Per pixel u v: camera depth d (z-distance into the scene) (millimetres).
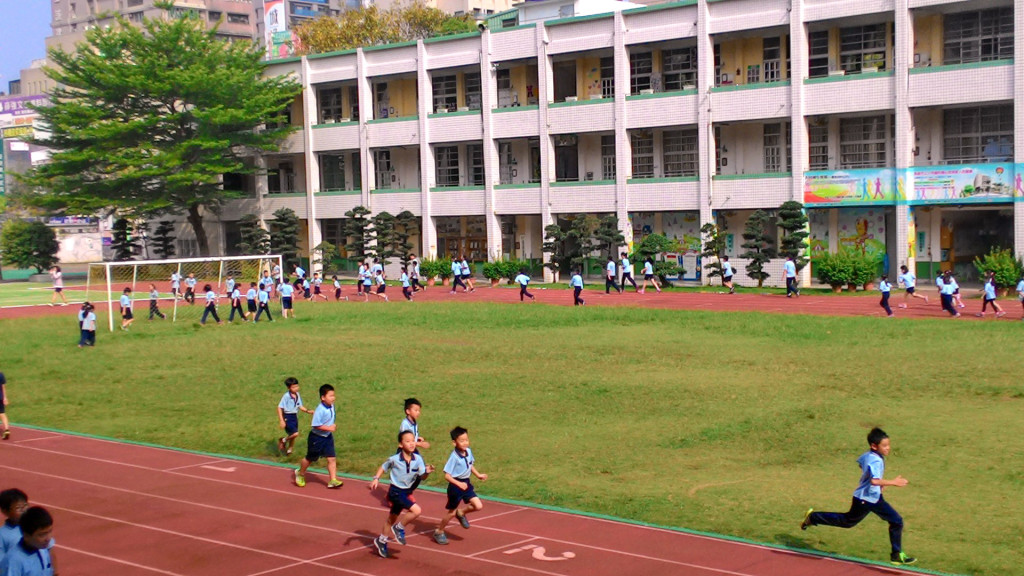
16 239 72875
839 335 29203
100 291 59875
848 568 11570
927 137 45906
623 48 52438
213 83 61188
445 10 112500
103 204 62469
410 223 60344
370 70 62438
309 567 12055
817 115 47500
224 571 11953
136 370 27656
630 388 22328
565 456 17000
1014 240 43219
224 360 28812
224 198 66875
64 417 21891
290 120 67625
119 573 11945
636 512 13906
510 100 58469
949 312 34188
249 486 15953
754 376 23266
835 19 46125
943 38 45094
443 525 12836
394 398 22234
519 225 60219
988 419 18391
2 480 16562
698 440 17734
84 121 61750
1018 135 42031
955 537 12570
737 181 49781
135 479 16500
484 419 19922
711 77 50031
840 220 48719
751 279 50781
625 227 53469
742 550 12258
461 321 36281
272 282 48219
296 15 123312
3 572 8602
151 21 65500
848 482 15094
